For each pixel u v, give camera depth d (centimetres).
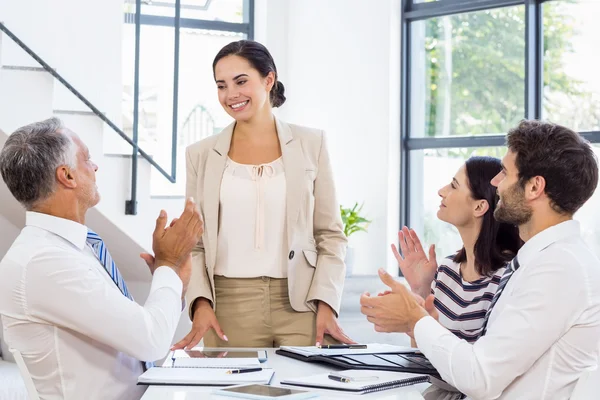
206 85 577
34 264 176
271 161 261
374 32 529
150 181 418
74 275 178
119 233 413
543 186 177
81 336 184
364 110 533
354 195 538
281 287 255
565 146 176
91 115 395
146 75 416
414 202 536
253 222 254
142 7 413
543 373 167
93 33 400
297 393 165
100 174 400
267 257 254
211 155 261
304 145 266
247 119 258
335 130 546
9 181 191
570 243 174
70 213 194
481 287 227
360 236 535
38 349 180
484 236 228
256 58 256
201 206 261
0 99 367
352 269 501
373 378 182
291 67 568
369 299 191
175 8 418
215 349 236
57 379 181
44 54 387
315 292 255
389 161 525
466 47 516
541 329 164
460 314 229
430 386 202
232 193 255
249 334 254
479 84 510
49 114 379
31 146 188
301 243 256
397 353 218
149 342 184
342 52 542
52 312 177
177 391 173
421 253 249
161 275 199
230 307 254
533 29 480
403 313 188
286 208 256
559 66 473
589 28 459
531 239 180
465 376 168
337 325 255
